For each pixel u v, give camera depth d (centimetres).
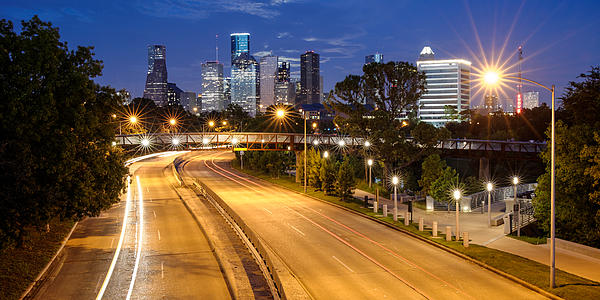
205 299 1983
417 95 6450
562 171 3023
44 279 2278
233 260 2531
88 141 2775
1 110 2156
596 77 3925
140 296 2019
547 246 2794
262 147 7144
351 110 6488
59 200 2419
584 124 2988
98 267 2488
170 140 6406
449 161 9731
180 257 2705
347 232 3344
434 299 1905
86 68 2692
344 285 2097
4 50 2211
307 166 6341
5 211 2125
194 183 6794
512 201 4047
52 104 2316
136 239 3203
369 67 6322
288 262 2509
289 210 4416
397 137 5969
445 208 4569
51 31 2527
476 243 2898
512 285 2081
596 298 1828
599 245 2973
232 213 3525
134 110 13888
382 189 5997
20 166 2116
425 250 2783
